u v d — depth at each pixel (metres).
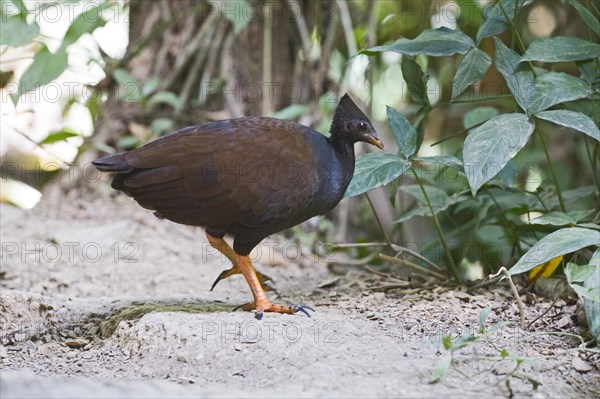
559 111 8.34
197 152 8.13
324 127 13.49
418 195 10.27
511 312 8.63
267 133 8.27
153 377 6.92
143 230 12.86
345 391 6.17
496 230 11.88
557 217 8.73
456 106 14.99
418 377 6.50
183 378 6.79
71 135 12.44
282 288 10.59
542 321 8.30
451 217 11.34
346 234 14.16
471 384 6.39
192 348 7.26
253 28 14.70
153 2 14.94
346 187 8.70
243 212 8.17
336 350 7.11
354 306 9.07
